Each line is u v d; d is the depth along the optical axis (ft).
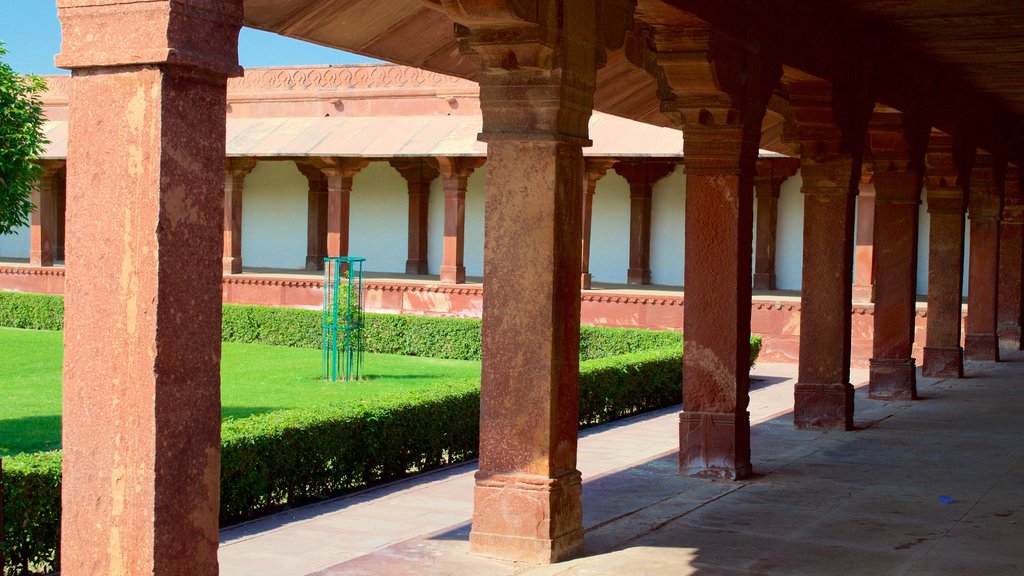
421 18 18.04
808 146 28.02
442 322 58.54
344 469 23.88
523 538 16.16
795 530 18.40
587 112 16.46
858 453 26.08
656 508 19.88
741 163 21.66
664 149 60.18
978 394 38.11
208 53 9.78
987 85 39.17
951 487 22.24
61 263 86.38
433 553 16.58
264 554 17.87
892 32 29.27
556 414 16.16
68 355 9.88
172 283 9.67
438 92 68.95
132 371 9.64
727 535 18.01
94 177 9.75
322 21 16.83
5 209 38.78
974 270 49.24
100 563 9.83
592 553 16.74
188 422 9.90
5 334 64.64
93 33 9.64
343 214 69.00
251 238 88.07
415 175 81.35
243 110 74.38
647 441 30.37
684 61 19.86
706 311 22.34
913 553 17.04
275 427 21.90
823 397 29.66
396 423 25.58
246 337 63.67
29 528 17.31
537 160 15.87
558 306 16.05
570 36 15.67
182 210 9.73
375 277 76.28
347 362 47.32
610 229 76.79
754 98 21.80
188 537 9.96
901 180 35.68
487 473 16.42
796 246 70.13
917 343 53.57
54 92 80.53
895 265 36.42
